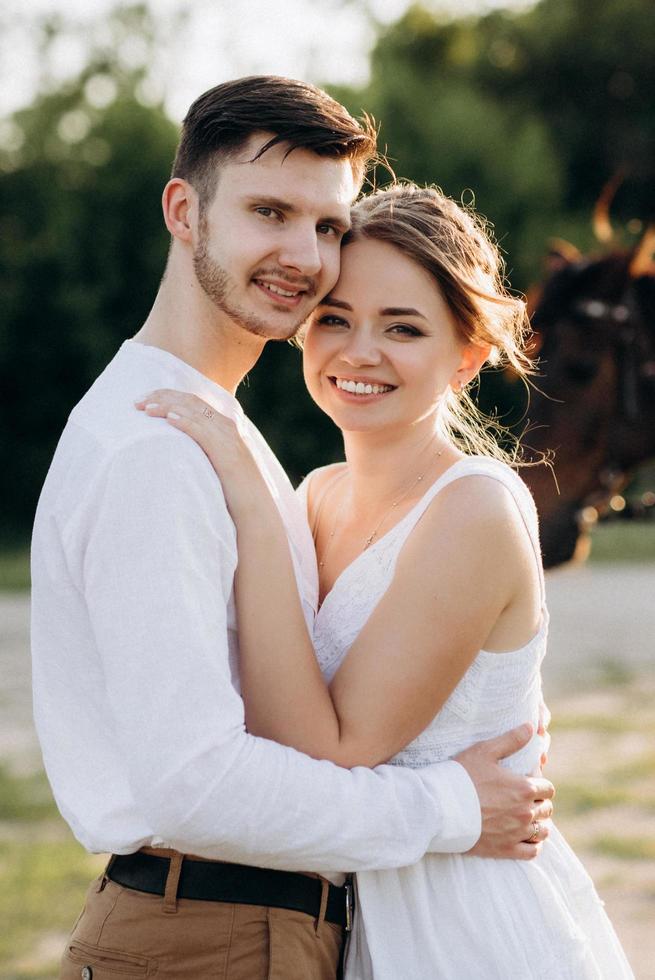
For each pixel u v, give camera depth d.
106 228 17.14
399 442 2.08
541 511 3.70
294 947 1.84
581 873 2.07
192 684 1.69
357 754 1.86
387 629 1.90
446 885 1.92
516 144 19.25
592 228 19.03
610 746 6.59
